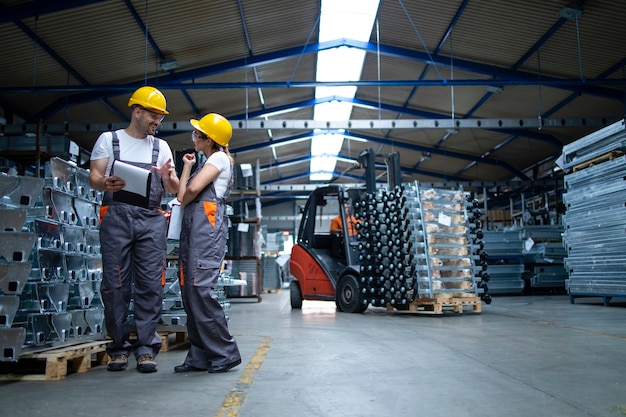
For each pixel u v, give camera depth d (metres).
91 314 4.25
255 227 14.55
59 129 14.21
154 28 11.50
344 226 10.28
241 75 15.10
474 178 27.30
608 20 11.64
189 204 3.75
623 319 7.60
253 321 8.25
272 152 24.11
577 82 13.23
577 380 3.44
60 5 9.65
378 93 17.83
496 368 3.90
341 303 9.93
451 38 13.45
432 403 2.88
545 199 20.33
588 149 10.09
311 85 13.39
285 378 3.59
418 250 8.76
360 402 2.91
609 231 9.69
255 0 11.34
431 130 20.61
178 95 15.27
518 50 13.58
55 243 3.80
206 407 2.81
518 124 15.33
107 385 3.38
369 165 10.35
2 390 3.25
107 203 3.83
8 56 11.38
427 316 8.69
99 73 12.96
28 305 3.62
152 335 3.96
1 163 7.80
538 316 8.31
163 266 4.01
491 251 15.73
